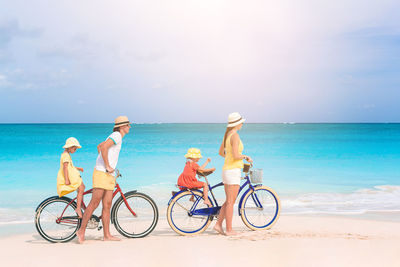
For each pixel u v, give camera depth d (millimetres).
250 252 4645
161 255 4582
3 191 11102
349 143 35906
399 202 9359
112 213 5621
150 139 44969
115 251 4801
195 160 6059
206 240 5391
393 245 4938
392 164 18188
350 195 10352
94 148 27562
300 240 5266
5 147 29594
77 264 4242
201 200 6000
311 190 11164
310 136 56719
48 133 65625
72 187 5379
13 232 6289
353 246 4906
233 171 5762
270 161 19547
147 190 11016
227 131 5926
